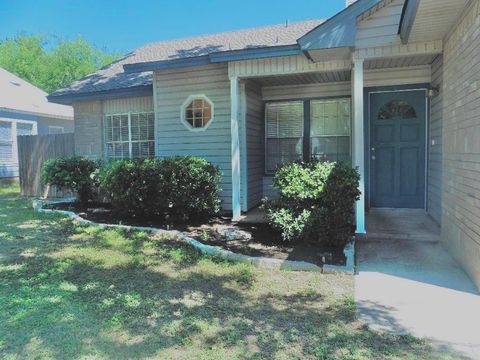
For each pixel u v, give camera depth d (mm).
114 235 6316
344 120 8219
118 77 10438
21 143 11945
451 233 4988
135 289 4008
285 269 4668
